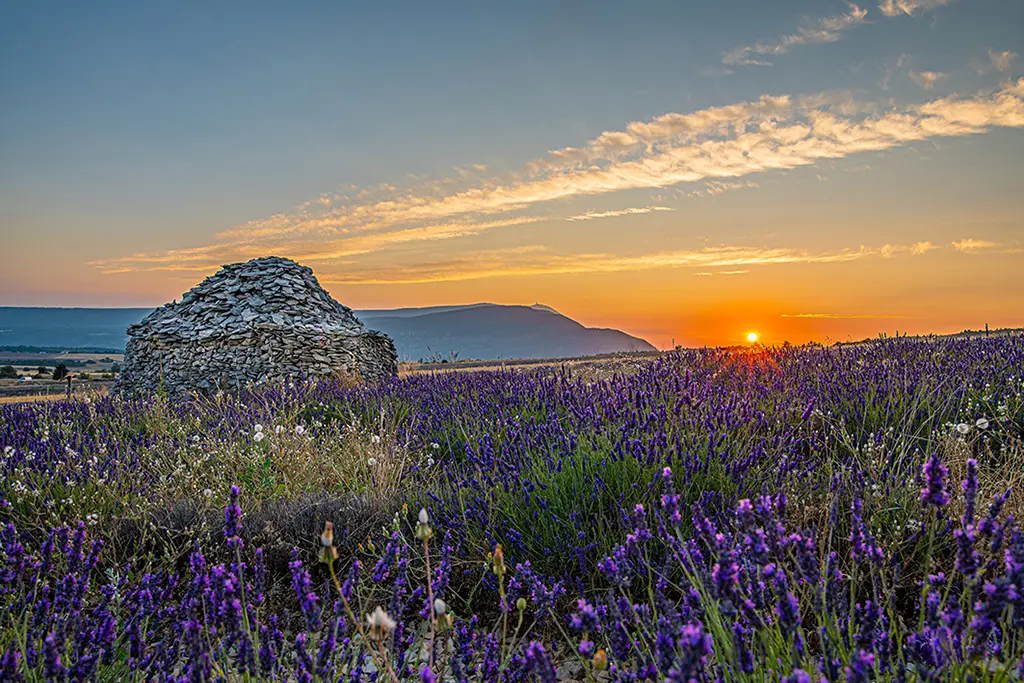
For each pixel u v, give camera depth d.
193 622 2.20
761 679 1.90
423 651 2.94
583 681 2.73
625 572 2.44
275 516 4.41
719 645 2.08
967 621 2.15
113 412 9.59
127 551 4.16
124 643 2.79
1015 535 1.80
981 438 4.82
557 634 3.14
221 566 2.27
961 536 1.92
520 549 3.63
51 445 6.05
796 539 1.95
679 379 6.19
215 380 17.34
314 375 17.05
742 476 3.81
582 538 3.47
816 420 5.62
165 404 9.59
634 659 2.25
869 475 3.81
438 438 7.02
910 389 5.91
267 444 5.80
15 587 3.18
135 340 18.80
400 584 2.69
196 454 5.90
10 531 3.46
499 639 3.16
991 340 8.55
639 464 4.08
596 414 5.40
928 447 4.39
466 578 3.65
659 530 3.01
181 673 2.53
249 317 18.05
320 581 3.84
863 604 2.68
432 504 4.33
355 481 5.47
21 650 2.55
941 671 1.85
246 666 2.12
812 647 2.34
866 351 8.69
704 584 2.04
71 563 2.88
